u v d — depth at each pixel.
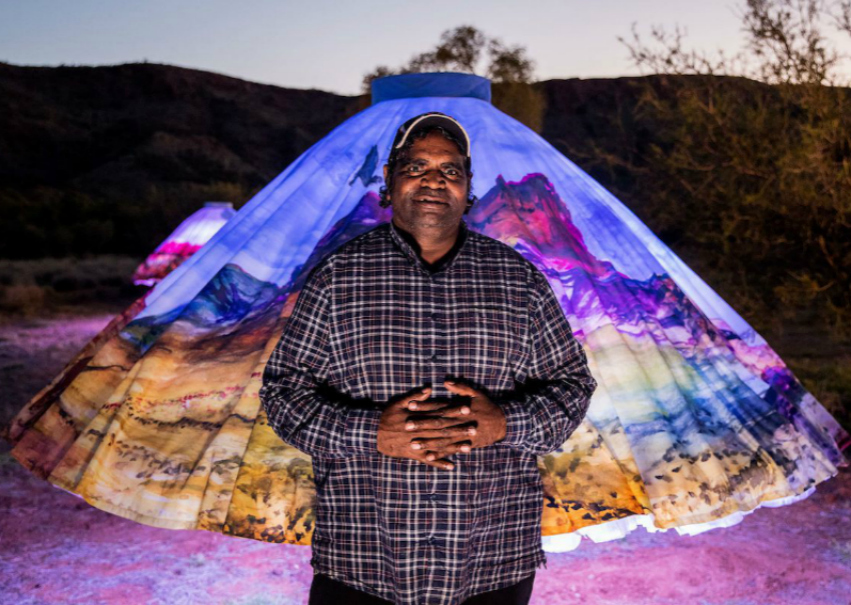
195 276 3.99
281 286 3.84
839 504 5.16
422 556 2.00
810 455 3.73
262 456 3.29
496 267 2.13
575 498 3.25
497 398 2.09
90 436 3.52
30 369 9.79
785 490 3.52
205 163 69.62
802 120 7.81
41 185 61.53
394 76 4.61
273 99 86.69
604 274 3.89
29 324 14.28
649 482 3.28
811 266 7.92
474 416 1.96
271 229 4.02
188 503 3.25
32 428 3.72
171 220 34.81
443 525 2.00
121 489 3.31
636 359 3.57
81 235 32.66
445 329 2.05
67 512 5.02
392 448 1.96
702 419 3.54
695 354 3.79
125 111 78.56
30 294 17.64
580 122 55.62
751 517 4.98
